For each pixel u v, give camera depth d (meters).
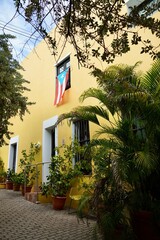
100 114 4.25
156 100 3.33
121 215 3.29
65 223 5.04
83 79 7.61
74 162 6.98
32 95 11.02
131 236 3.30
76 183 6.63
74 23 2.28
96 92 4.30
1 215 5.76
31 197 7.68
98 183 3.56
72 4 2.19
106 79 3.86
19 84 8.21
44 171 8.73
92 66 2.88
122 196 3.42
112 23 2.32
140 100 3.34
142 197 3.44
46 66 10.23
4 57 7.19
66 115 4.32
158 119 3.34
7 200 7.92
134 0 5.24
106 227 3.21
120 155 3.42
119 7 2.26
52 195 6.69
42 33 2.24
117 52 2.46
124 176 3.13
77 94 7.77
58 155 7.00
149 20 2.26
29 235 4.22
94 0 2.22
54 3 2.15
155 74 3.76
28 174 9.27
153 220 3.24
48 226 4.81
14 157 12.47
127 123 3.70
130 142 3.63
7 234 4.26
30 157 9.44
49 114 9.30
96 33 2.41
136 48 5.80
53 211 6.25
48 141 9.32
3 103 7.41
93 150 4.09
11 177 10.77
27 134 10.88
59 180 6.63
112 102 3.69
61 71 9.20
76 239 4.01
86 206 3.69
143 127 3.69
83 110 4.30
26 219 5.38
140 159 3.09
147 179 3.54
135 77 3.88
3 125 7.98
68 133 7.75
